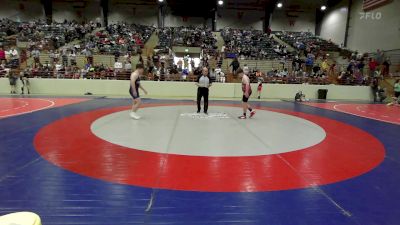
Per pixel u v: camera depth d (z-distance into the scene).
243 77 9.00
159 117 8.77
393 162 4.89
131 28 29.28
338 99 17.92
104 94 16.53
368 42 24.03
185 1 32.09
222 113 9.99
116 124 7.50
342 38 28.22
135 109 8.36
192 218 2.89
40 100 12.77
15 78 16.03
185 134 6.55
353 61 20.75
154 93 16.75
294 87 17.72
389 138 6.82
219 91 17.06
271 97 17.61
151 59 19.64
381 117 10.45
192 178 3.91
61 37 23.91
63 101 12.59
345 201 3.34
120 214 2.93
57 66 17.06
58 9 33.06
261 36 28.47
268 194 3.47
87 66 17.75
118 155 4.84
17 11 32.72
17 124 7.24
